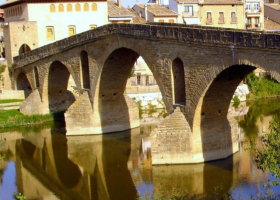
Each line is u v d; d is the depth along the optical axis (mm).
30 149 46500
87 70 51906
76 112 51125
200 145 37406
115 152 44062
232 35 31516
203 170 36438
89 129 51062
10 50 67250
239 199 30453
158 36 38375
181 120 37219
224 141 38500
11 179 38219
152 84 72062
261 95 74562
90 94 50844
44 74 59062
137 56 48188
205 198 31172
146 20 77312
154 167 37594
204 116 36938
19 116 58469
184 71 36500
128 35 42531
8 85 68562
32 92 60500
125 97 52781
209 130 37656
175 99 38438
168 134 37375
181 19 79062
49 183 36969
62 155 44031
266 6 91312
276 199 28750
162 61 38625
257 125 52594
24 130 55062
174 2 79625
